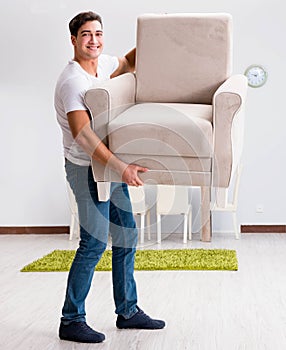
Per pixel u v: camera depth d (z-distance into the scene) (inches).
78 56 143.0
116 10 308.3
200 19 143.8
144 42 146.5
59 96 138.5
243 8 304.8
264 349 142.1
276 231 310.7
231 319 164.7
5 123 315.3
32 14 310.5
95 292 193.6
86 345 144.9
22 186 317.1
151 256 246.4
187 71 144.7
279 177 309.7
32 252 265.7
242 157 309.9
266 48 305.6
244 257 249.4
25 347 144.3
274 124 308.0
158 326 156.1
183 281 207.6
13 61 312.8
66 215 316.5
